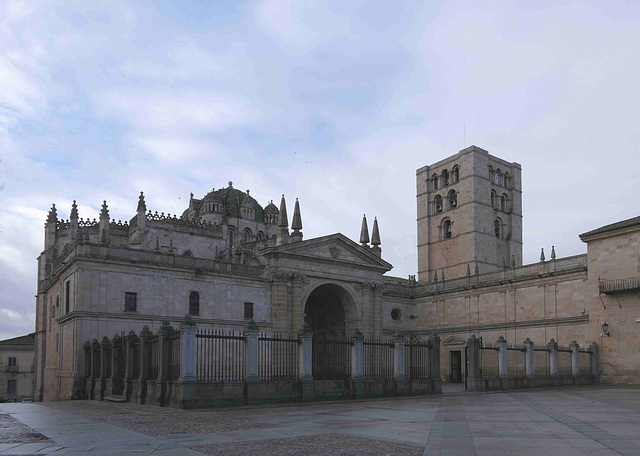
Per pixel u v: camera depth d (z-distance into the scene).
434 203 105.38
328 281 71.62
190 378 30.81
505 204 103.12
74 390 50.50
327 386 36.59
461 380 73.19
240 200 110.25
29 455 15.25
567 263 63.03
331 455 15.09
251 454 15.37
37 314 77.75
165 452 15.70
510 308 68.62
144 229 78.69
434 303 79.88
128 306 57.06
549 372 52.03
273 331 66.75
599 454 14.51
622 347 53.91
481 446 16.12
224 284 64.38
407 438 18.23
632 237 53.91
